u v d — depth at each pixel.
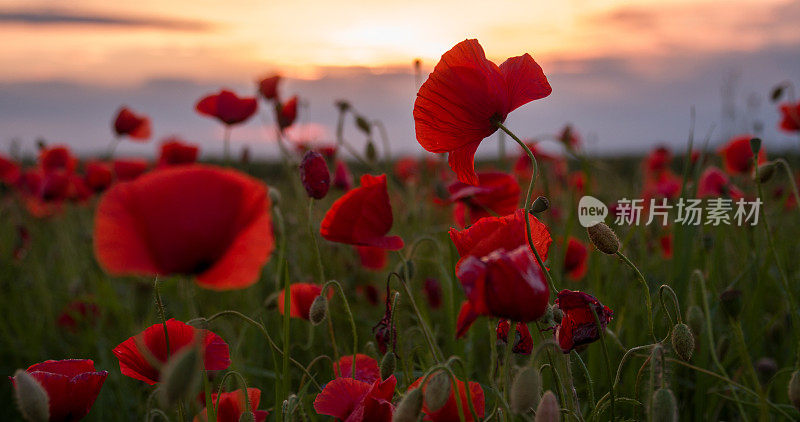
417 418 0.44
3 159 1.67
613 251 0.50
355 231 0.59
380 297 1.04
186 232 0.37
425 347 0.67
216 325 0.78
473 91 0.52
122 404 0.76
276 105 1.08
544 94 0.56
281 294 0.66
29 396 0.42
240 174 0.37
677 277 0.76
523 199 1.28
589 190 0.84
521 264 0.42
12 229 1.58
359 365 0.59
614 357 0.72
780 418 0.63
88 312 1.01
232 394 0.54
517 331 0.54
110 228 0.36
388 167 1.07
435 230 1.16
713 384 0.70
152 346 0.49
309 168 0.62
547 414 0.41
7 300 1.17
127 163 1.44
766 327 0.72
